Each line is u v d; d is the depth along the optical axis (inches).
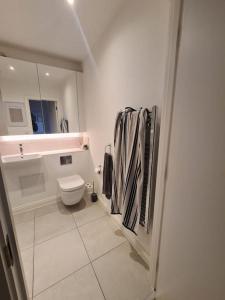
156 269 45.2
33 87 83.8
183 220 33.9
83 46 75.5
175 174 35.1
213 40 24.5
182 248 34.9
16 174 81.4
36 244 64.1
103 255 58.7
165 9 36.6
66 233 70.1
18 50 76.8
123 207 53.9
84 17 55.7
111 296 45.4
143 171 45.2
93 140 92.8
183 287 35.8
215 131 25.5
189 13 28.0
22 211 86.0
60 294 45.8
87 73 87.0
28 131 86.4
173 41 31.8
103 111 74.9
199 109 28.0
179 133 33.0
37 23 58.6
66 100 94.2
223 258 26.0
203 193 28.6
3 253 15.0
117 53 57.0
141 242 57.7
